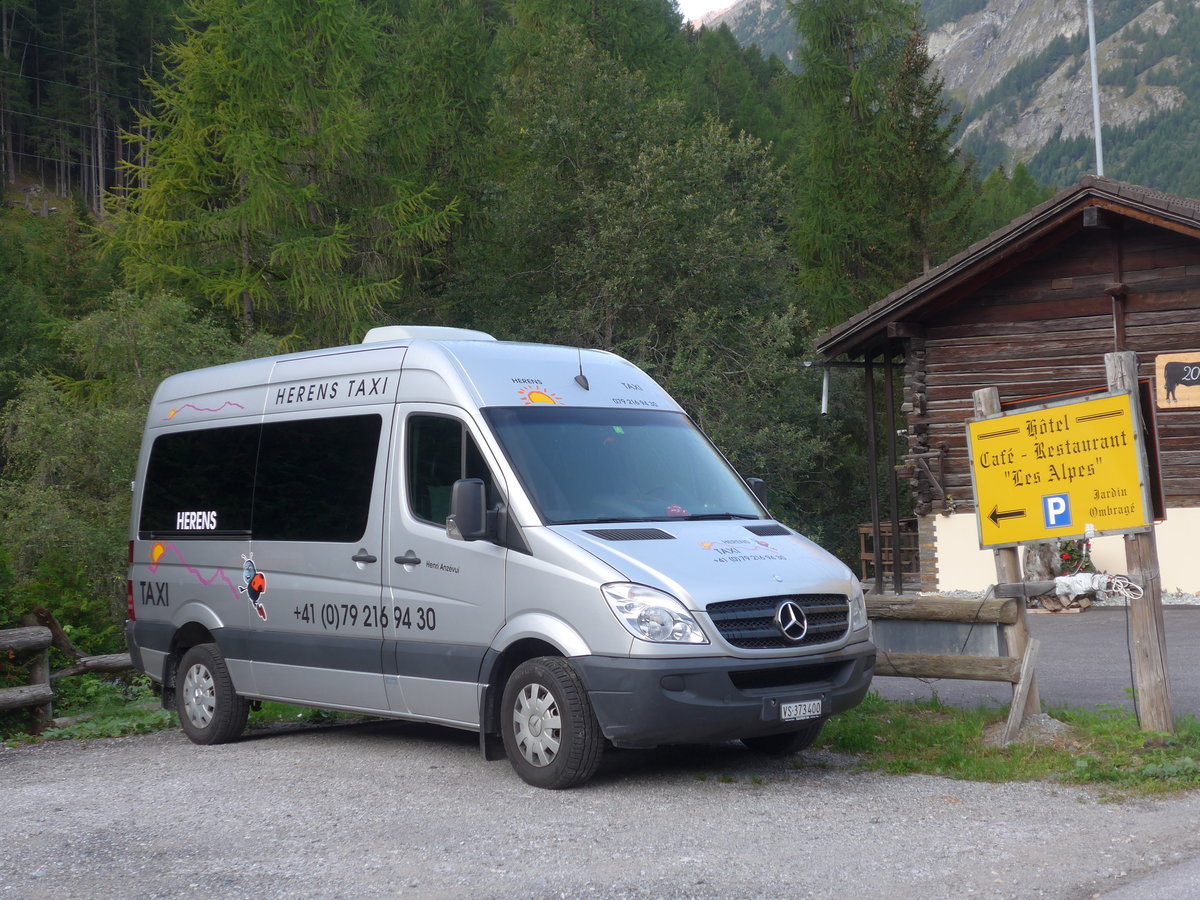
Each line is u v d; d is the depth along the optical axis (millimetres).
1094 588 7488
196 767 8180
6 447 20453
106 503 20250
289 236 27781
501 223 29797
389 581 7883
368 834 6129
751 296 29297
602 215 28047
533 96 29828
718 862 5457
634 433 8094
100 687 11656
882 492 35812
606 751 8102
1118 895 4836
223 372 9695
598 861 5520
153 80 28625
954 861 5398
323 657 8305
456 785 7199
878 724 8391
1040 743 7504
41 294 54406
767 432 26625
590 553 6867
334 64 28109
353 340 27672
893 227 36531
